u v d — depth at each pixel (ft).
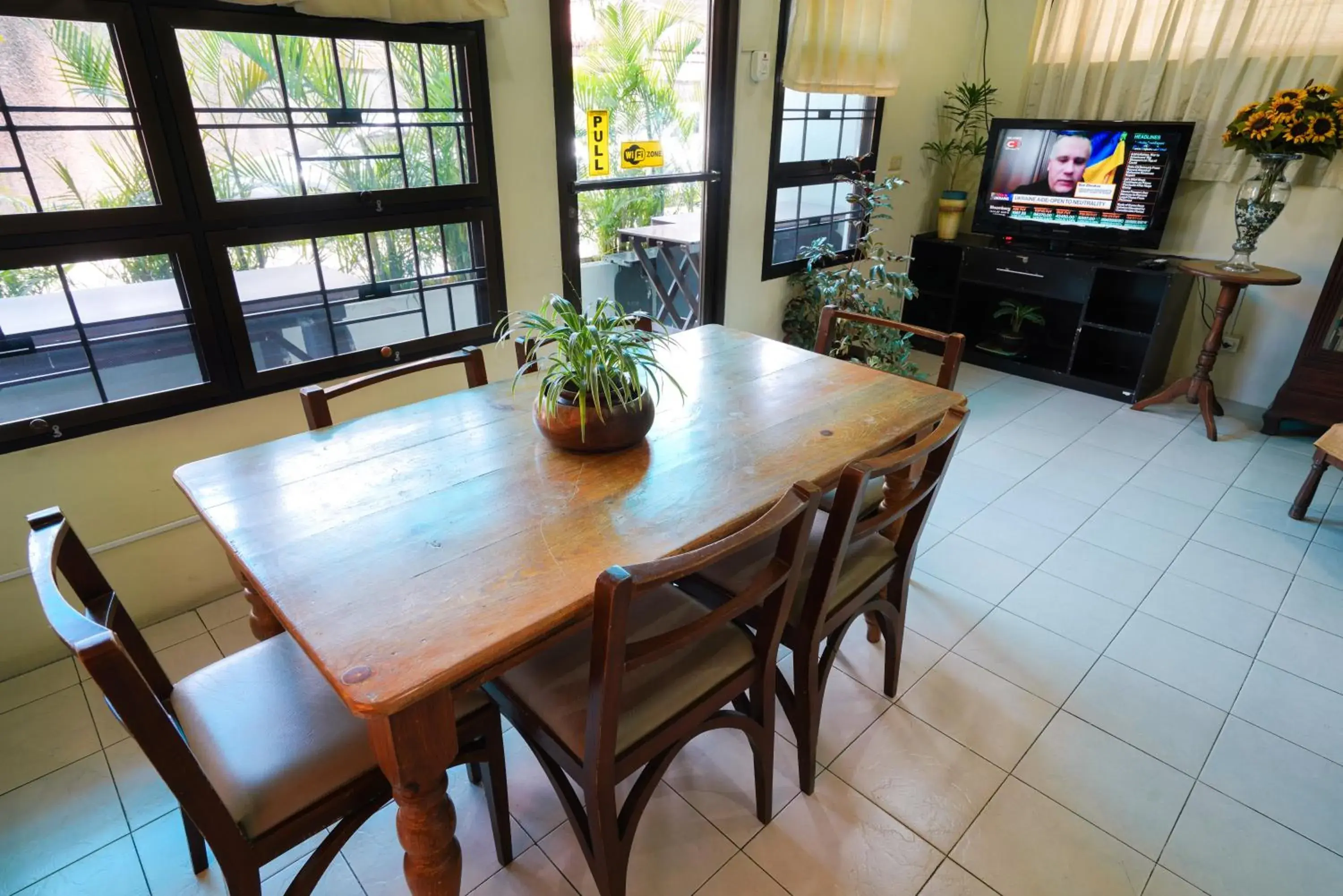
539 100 8.09
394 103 6.98
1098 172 11.66
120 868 4.70
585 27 8.63
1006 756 5.57
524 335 7.14
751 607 3.83
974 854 4.83
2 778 5.33
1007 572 7.74
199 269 6.18
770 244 11.79
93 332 5.87
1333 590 7.45
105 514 6.34
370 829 5.00
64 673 6.34
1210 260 11.49
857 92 11.16
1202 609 7.18
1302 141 9.12
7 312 5.46
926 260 14.37
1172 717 5.92
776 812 5.11
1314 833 4.98
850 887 4.62
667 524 4.08
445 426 5.29
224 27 5.80
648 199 10.98
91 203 5.61
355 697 2.89
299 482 4.49
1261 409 11.94
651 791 4.13
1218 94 10.99
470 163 7.73
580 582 3.59
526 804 5.19
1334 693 6.16
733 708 5.76
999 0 12.96
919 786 5.32
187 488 4.40
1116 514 8.86
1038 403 12.26
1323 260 10.77
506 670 3.46
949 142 14.14
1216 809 5.15
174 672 6.28
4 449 5.66
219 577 7.24
